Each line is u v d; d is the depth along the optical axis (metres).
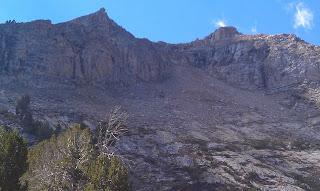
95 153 22.19
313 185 38.88
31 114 40.84
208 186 36.81
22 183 21.14
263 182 38.59
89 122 46.38
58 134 37.78
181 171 38.81
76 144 21.67
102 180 17.50
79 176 19.42
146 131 47.91
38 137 36.09
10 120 39.16
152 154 41.56
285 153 47.72
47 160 22.58
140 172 36.66
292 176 40.75
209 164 41.25
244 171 40.34
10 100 47.16
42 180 19.95
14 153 17.36
